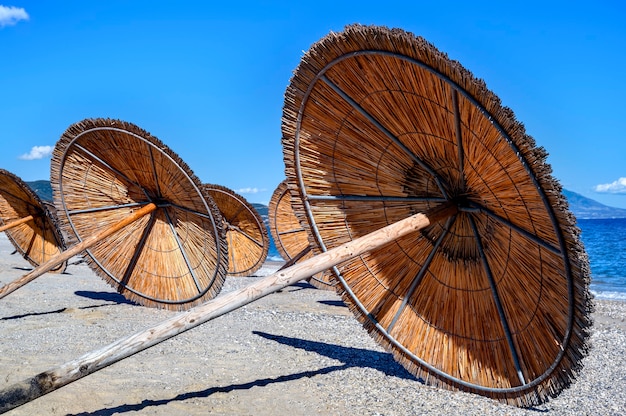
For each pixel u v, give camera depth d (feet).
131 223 34.58
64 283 48.75
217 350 23.66
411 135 18.67
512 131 14.51
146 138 29.22
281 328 29.60
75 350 23.16
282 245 55.67
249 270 58.85
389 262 20.89
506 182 16.20
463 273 19.48
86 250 35.24
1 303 36.58
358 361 22.77
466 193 18.49
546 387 17.20
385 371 21.43
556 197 14.43
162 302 34.88
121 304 36.88
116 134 30.45
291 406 16.75
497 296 18.51
